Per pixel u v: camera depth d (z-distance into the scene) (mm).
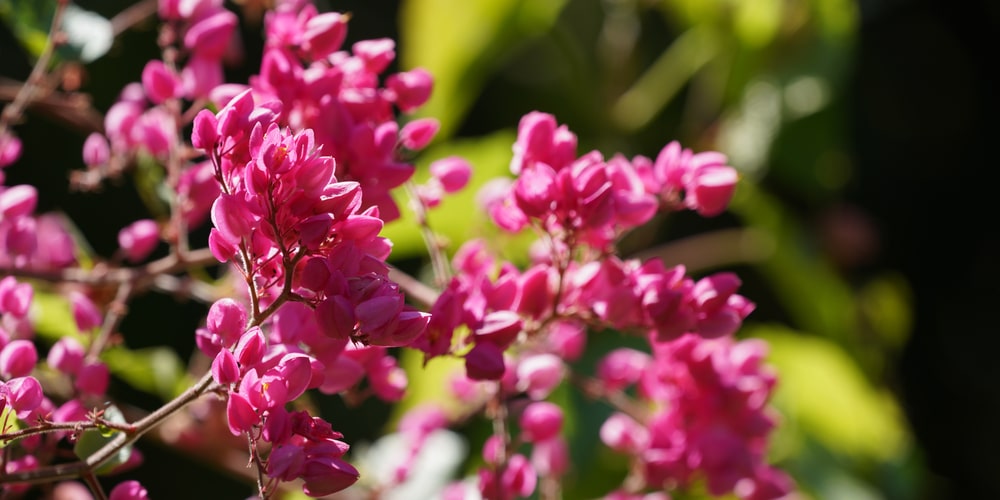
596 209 556
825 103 1141
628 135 1242
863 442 1076
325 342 544
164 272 645
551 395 886
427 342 547
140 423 525
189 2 652
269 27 590
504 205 582
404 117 1049
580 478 865
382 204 560
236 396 508
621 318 568
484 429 862
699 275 1195
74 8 679
